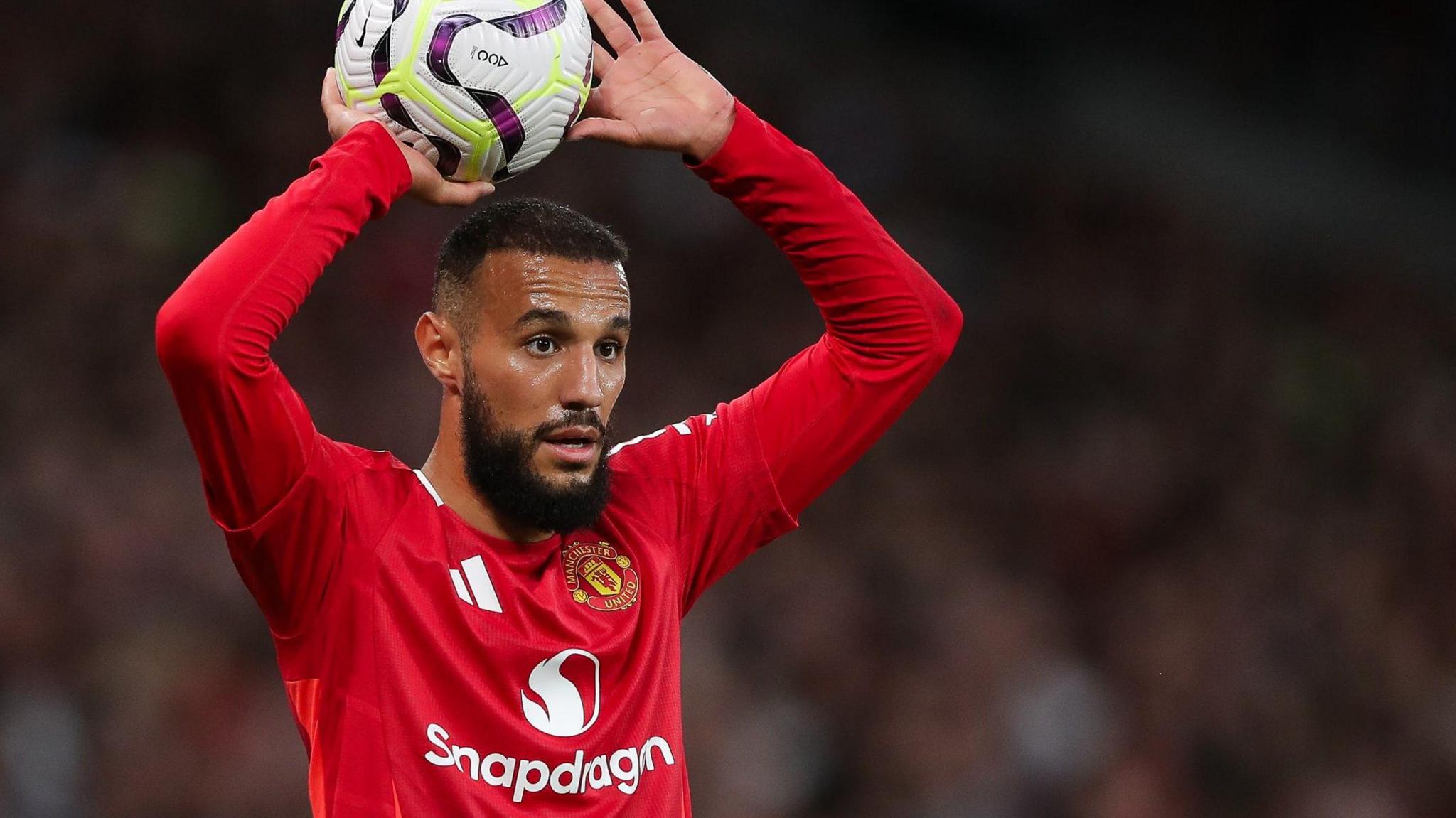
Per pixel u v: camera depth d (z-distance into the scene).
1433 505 49.56
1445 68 69.75
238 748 30.41
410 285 42.84
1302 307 57.59
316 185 9.91
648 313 48.28
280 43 49.00
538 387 10.38
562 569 10.91
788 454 11.90
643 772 10.68
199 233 43.78
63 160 43.38
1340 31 70.38
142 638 31.89
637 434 44.09
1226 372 53.25
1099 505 46.06
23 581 32.19
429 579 10.38
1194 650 40.56
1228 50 70.62
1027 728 36.88
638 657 10.87
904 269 11.87
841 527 42.03
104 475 35.84
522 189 48.47
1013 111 65.06
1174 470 48.66
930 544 42.41
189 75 46.66
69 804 29.28
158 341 9.34
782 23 63.94
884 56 65.00
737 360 48.00
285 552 10.02
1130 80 69.56
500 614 10.45
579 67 10.66
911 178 58.69
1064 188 60.25
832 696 36.22
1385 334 57.16
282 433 9.70
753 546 12.11
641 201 50.41
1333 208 64.88
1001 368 51.53
